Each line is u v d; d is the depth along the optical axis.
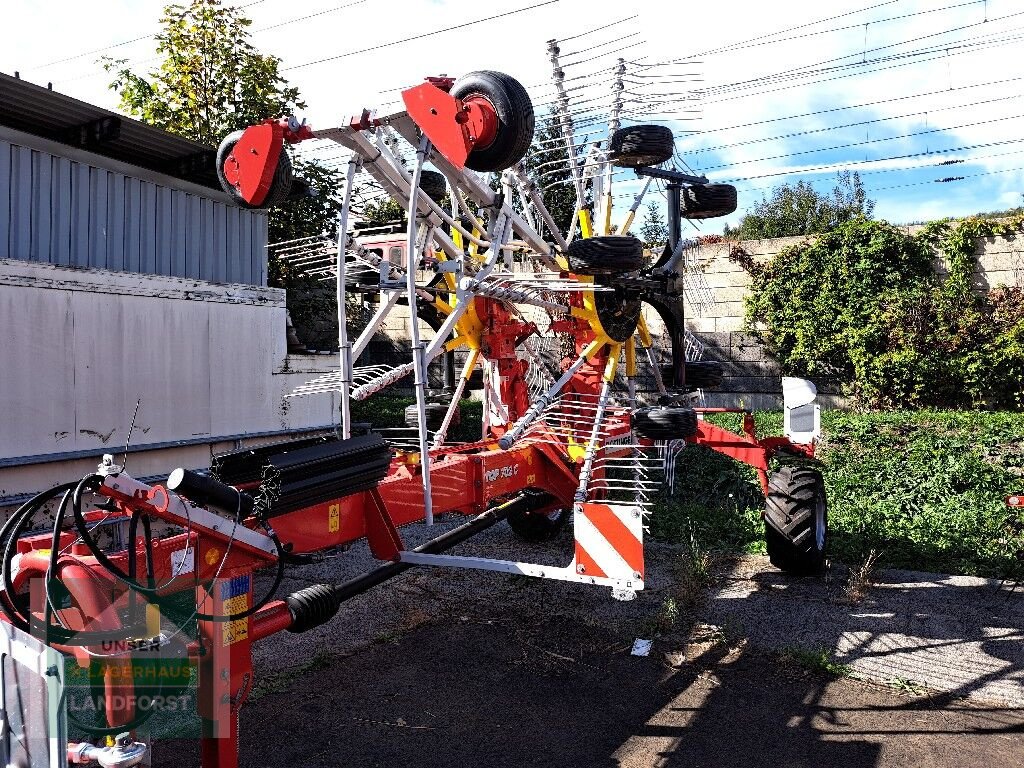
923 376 13.62
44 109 6.36
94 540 2.70
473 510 4.63
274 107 11.97
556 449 5.44
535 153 5.28
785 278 14.88
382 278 4.29
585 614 5.30
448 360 6.15
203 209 8.01
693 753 3.58
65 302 6.29
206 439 7.46
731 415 12.99
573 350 5.94
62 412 6.27
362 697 4.16
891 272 14.17
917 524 7.00
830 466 9.11
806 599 5.50
